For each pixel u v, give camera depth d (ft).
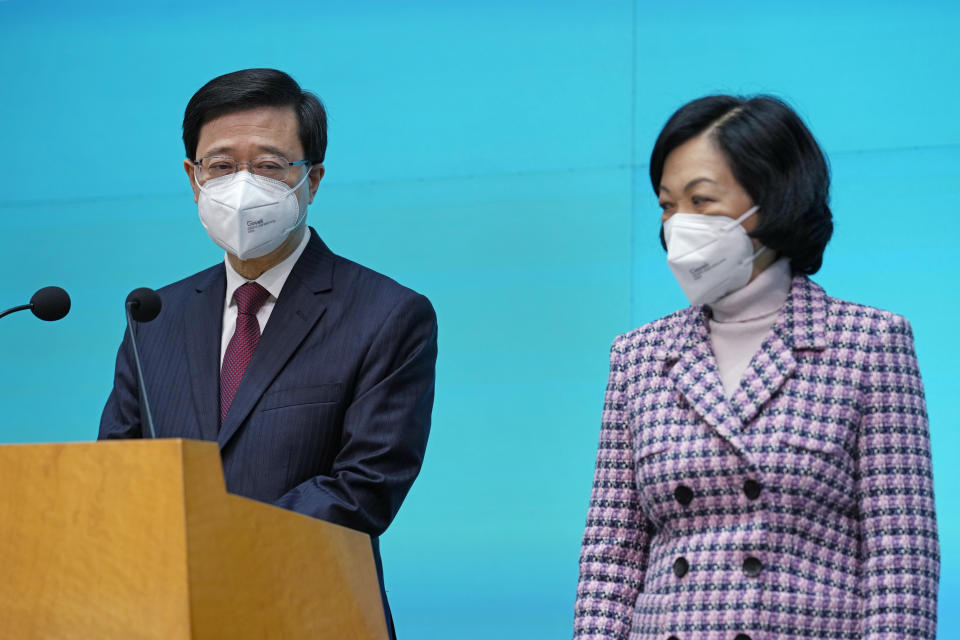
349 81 38.75
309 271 22.31
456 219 37.22
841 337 16.28
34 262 39.83
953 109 33.83
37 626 13.98
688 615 15.65
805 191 16.57
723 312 17.21
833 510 15.76
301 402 20.90
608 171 36.55
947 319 32.65
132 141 40.14
